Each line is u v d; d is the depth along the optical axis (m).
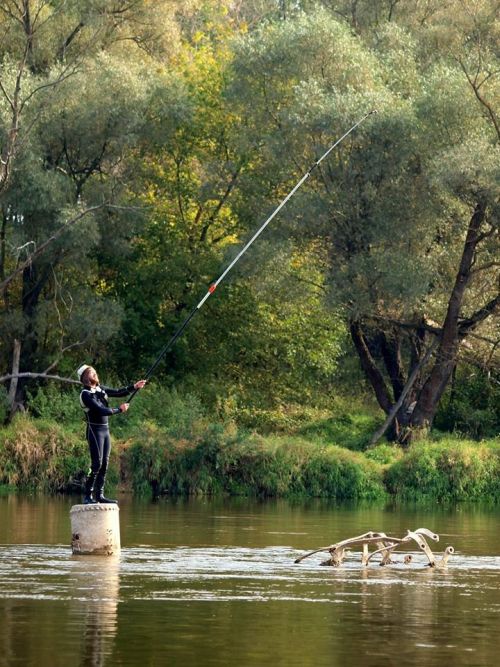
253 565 21.42
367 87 51.72
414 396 55.81
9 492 44.03
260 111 53.91
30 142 49.94
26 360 55.31
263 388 60.44
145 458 45.47
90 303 53.69
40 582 18.64
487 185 47.00
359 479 45.09
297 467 45.41
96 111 52.50
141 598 17.12
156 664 12.68
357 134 49.28
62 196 50.88
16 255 50.03
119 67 53.59
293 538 26.73
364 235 51.09
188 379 58.69
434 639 14.33
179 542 25.52
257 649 13.58
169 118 55.78
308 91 50.59
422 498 44.81
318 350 59.75
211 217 60.75
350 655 13.30
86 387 23.52
